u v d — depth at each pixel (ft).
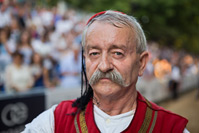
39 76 13.46
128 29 3.20
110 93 3.18
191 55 50.49
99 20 3.26
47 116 3.79
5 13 11.84
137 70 3.41
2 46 11.55
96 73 3.17
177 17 36.35
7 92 10.65
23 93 10.84
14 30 12.24
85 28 3.53
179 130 3.35
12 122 10.05
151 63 25.35
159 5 28.32
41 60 13.66
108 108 3.49
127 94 3.43
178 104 24.86
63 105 3.97
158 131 3.39
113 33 3.11
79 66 16.83
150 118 3.51
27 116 10.90
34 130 3.67
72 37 16.20
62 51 15.31
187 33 40.81
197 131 12.84
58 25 15.14
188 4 34.63
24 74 12.33
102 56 3.13
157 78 25.84
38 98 11.59
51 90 12.81
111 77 3.12
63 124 3.67
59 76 15.07
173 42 39.40
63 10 16.10
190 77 43.04
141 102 3.64
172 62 33.55
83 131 3.49
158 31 32.76
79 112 3.72
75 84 16.17
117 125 3.45
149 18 30.35
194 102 26.37
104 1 22.94
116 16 3.26
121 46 3.11
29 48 12.94
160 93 25.36
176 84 28.73
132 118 3.47
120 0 23.49
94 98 3.64
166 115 3.56
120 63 3.13
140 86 19.36
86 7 24.62
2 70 11.38
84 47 3.54
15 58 12.09
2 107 9.61
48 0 16.70
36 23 13.61
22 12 12.85
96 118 3.58
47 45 14.15
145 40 3.53
